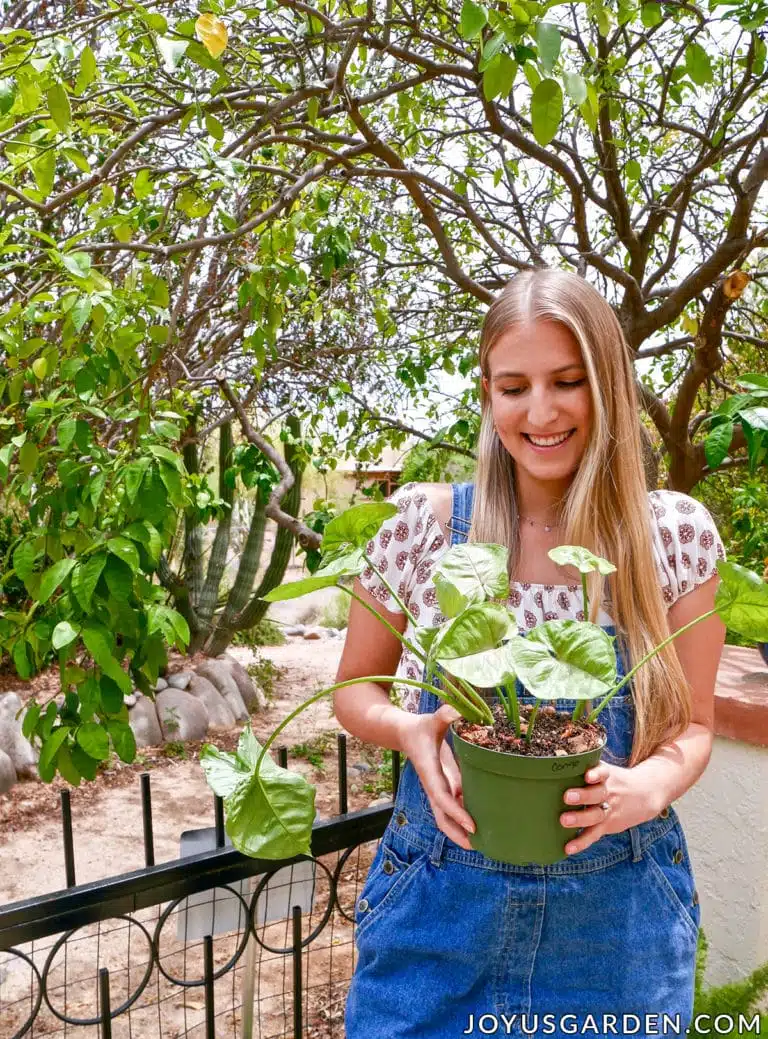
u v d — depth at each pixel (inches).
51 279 68.4
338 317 140.6
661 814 43.1
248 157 100.7
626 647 41.8
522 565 44.3
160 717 217.6
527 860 34.0
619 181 121.6
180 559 283.9
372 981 43.0
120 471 61.9
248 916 58.9
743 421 77.3
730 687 66.9
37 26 123.9
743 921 64.7
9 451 62.9
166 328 69.1
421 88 139.4
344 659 47.0
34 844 160.6
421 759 38.1
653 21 79.0
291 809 30.1
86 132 67.8
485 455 45.7
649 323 125.7
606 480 41.1
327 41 91.0
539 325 39.9
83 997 113.2
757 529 122.1
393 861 43.4
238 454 134.9
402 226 164.4
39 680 212.5
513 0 52.2
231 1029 106.5
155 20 57.6
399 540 45.9
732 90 112.0
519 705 37.7
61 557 64.4
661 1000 40.6
